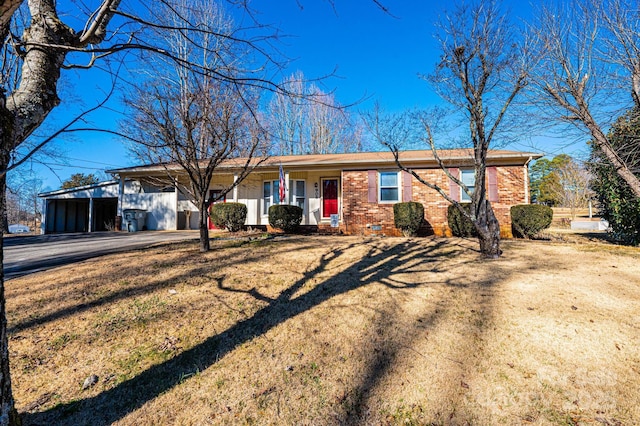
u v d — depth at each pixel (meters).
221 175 14.05
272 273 5.43
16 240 10.63
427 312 3.82
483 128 6.41
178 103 6.32
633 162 7.47
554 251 6.97
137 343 3.25
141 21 2.32
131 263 6.12
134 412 2.33
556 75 7.88
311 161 11.84
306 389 2.56
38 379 2.69
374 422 2.22
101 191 16.20
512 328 3.34
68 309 4.00
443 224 10.98
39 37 1.91
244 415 2.30
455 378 2.64
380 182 11.64
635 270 5.32
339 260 6.30
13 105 1.76
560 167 26.42
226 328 3.56
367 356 2.99
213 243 8.37
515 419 2.21
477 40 6.21
